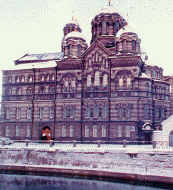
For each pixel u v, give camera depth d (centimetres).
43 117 6156
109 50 6294
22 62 7088
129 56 5591
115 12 6481
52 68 6231
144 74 5803
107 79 5747
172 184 3650
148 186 3766
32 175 4434
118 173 3969
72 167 4322
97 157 4250
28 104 6334
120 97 5581
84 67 5962
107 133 5597
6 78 6638
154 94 6050
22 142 6225
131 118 5466
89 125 5750
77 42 6128
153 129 5578
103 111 5712
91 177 4131
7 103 6506
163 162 3903
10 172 4553
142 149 4053
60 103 6022
